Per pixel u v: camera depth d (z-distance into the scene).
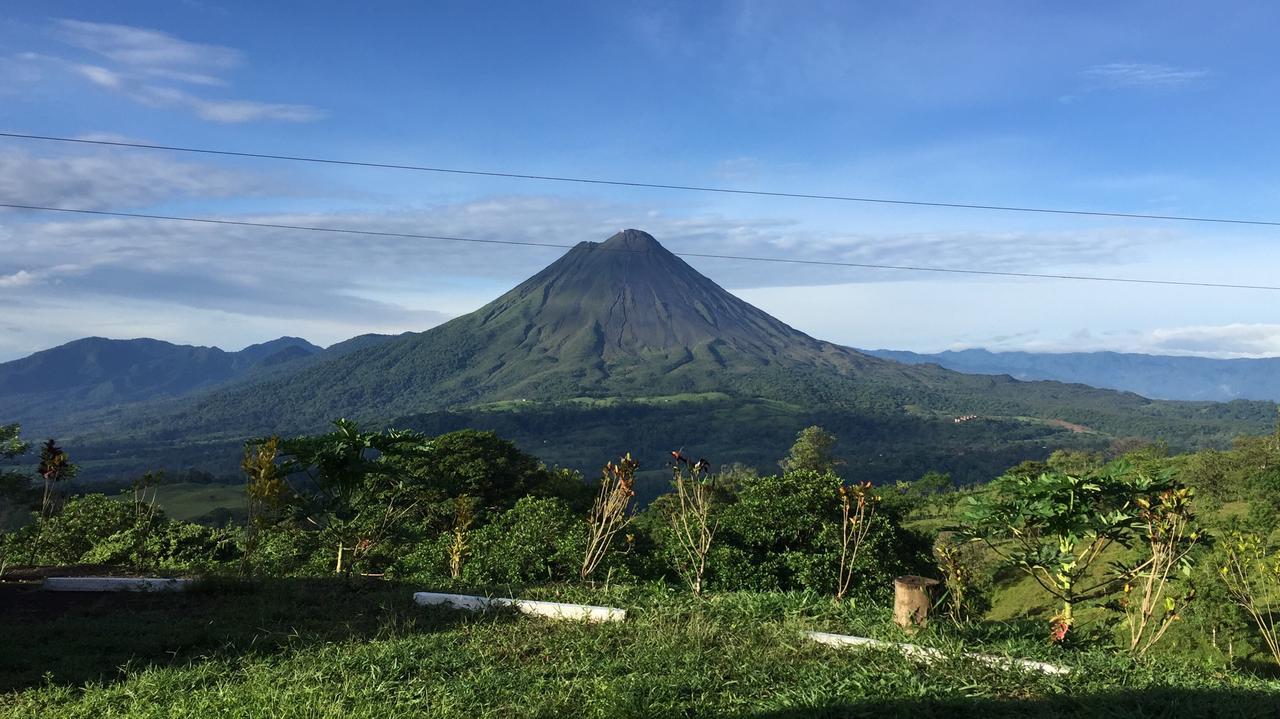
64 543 13.15
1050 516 6.35
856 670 5.31
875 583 12.10
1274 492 30.22
